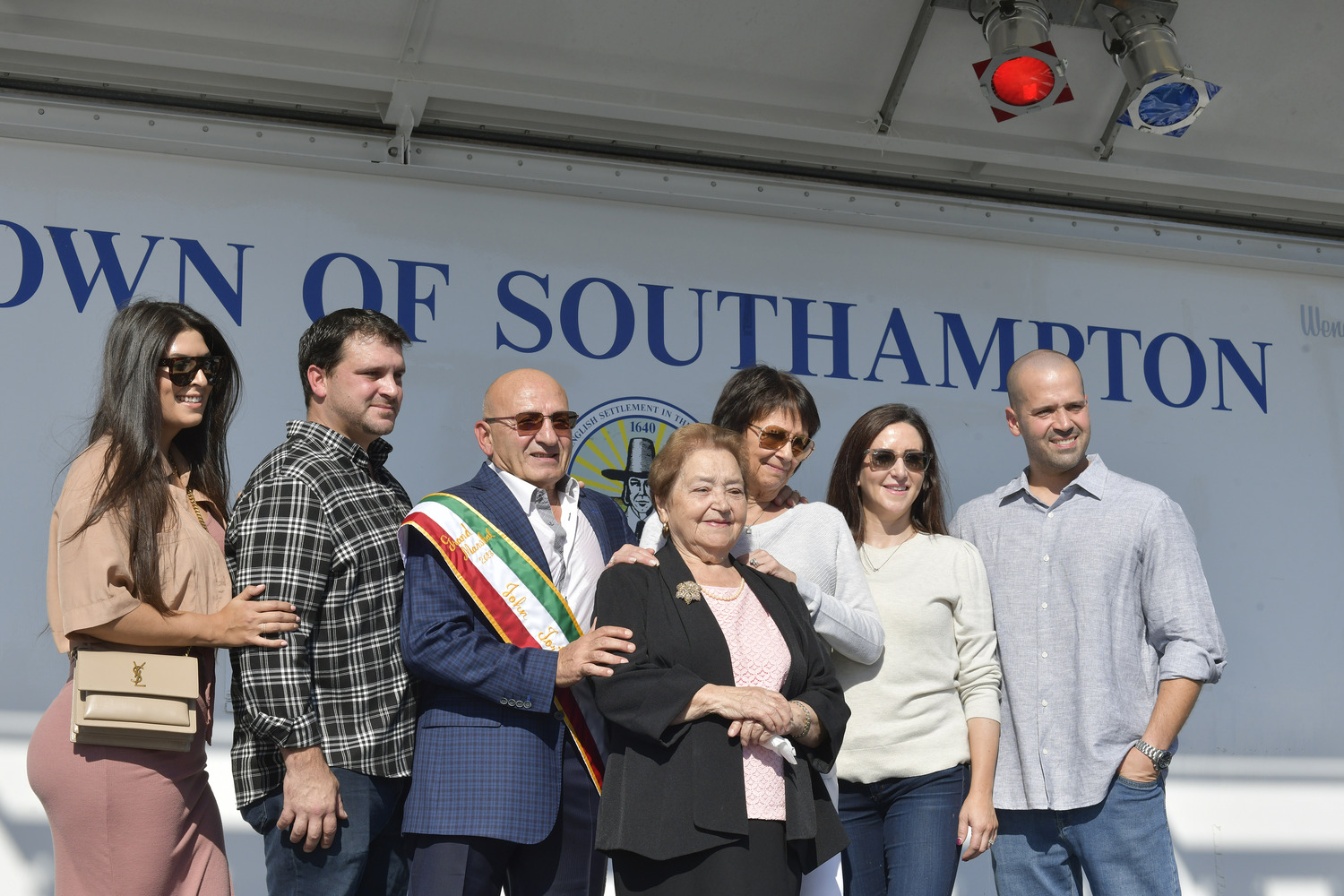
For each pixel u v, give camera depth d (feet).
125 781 7.81
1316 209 14.56
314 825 8.07
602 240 12.76
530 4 11.91
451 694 8.50
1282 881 13.07
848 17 12.55
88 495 7.98
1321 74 13.53
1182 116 12.43
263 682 8.11
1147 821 9.89
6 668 10.71
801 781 8.23
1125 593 10.24
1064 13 12.68
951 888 9.39
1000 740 10.34
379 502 8.84
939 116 13.28
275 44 11.71
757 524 9.78
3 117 11.38
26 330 11.19
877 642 9.45
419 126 12.47
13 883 10.48
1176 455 13.83
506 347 12.33
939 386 13.38
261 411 11.66
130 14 11.37
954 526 11.11
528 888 8.61
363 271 12.09
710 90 12.78
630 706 7.99
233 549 8.58
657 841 7.80
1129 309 14.03
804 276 13.24
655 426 12.59
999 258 13.80
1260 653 13.57
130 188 11.65
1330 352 14.42
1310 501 14.07
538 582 8.71
